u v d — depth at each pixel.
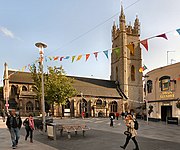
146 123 32.00
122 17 84.12
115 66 87.38
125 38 82.88
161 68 36.16
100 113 72.31
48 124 16.11
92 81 83.69
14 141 12.16
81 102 69.38
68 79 56.69
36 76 51.59
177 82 32.59
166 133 19.27
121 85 81.94
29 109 63.09
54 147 12.42
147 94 40.16
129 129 11.47
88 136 17.14
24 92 65.19
